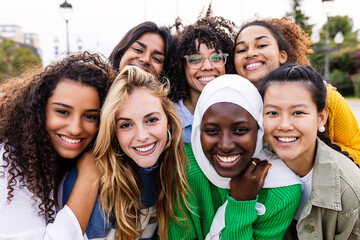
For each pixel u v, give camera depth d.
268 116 1.69
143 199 1.86
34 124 1.66
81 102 1.62
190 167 1.89
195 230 1.92
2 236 1.49
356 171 1.72
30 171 1.62
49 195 1.70
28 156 1.64
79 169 1.76
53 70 1.67
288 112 1.63
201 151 1.78
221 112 1.59
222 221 1.72
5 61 41.12
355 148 2.45
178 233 1.90
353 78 24.38
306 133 1.62
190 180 1.89
